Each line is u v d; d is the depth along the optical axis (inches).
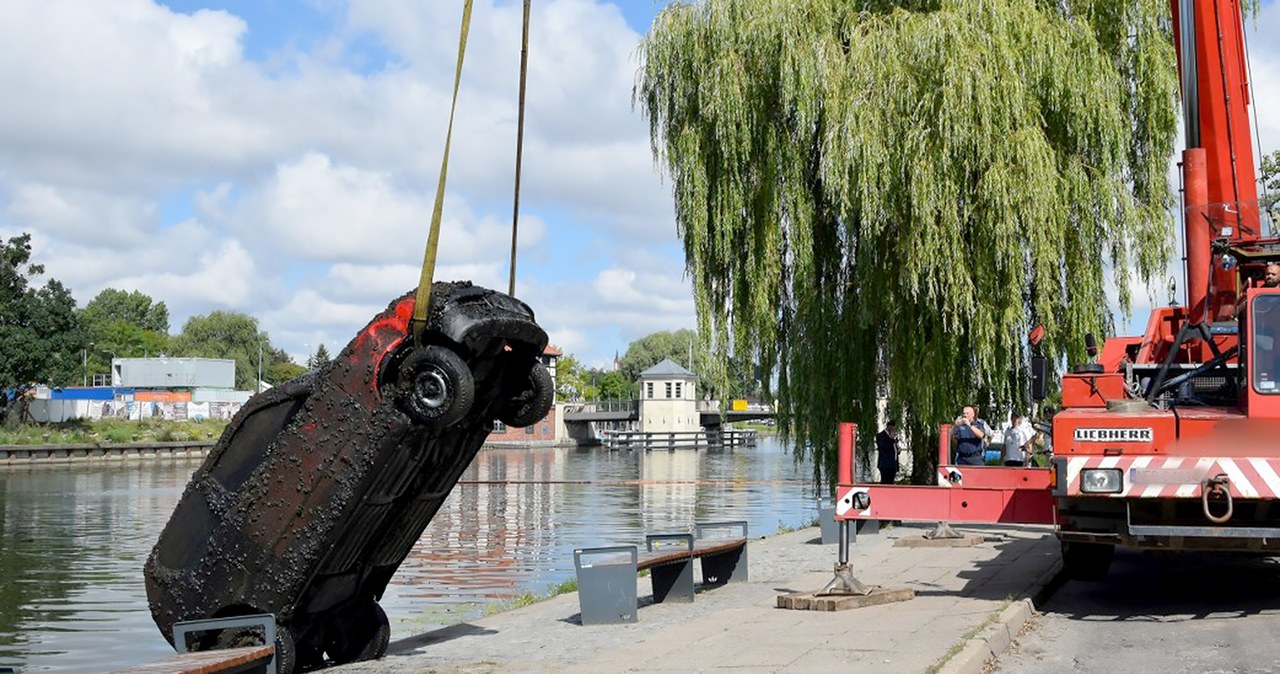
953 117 815.1
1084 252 852.0
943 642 362.3
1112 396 478.3
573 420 5221.5
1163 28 914.1
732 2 920.9
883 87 840.3
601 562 466.6
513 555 1037.8
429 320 348.2
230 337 7209.6
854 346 926.4
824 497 1113.4
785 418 964.0
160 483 2370.8
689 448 5002.5
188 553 379.9
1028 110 840.9
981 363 843.4
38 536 1304.1
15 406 3838.6
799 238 917.2
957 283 829.8
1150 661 358.0
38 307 3494.1
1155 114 882.1
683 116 943.7
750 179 935.7
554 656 392.8
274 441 364.8
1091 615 454.0
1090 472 431.5
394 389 352.5
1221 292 511.2
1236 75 532.4
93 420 4158.5
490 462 3563.0
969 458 807.1
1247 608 460.4
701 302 943.0
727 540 569.6
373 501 363.6
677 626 421.4
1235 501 424.8
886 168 834.2
